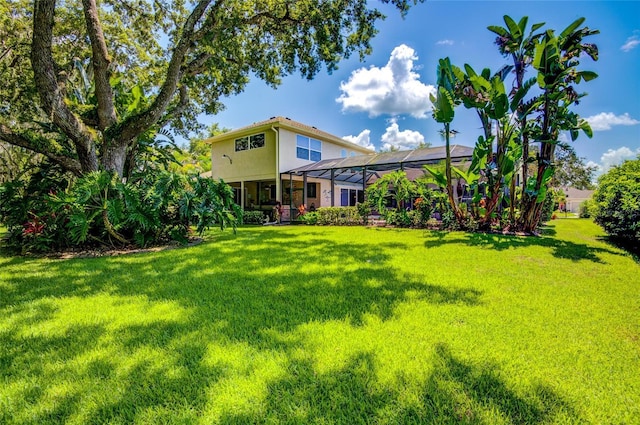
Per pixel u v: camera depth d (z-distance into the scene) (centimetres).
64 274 464
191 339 245
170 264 531
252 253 634
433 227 1084
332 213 1358
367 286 387
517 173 1011
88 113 822
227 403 170
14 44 1001
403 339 242
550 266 494
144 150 942
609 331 256
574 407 167
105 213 652
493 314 293
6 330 266
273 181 1927
